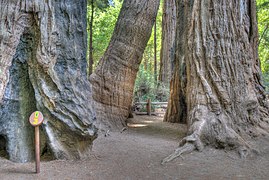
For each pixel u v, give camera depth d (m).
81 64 5.33
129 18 9.45
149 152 5.71
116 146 6.27
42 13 4.82
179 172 4.48
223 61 6.53
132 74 9.53
